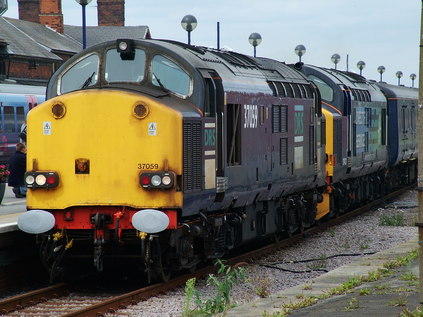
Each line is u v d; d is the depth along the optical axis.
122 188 24.98
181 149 24.95
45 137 25.52
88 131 25.19
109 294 26.09
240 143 29.72
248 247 36.78
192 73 26.56
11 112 66.12
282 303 21.69
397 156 60.84
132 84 26.77
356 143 49.03
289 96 35.94
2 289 27.50
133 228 25.19
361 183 53.06
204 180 26.47
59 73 27.42
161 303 24.09
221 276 28.86
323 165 41.94
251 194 31.14
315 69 46.19
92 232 25.70
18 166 42.41
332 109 45.75
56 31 111.00
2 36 95.06
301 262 32.84
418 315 18.25
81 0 39.81
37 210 25.12
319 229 42.84
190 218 26.95
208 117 26.89
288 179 35.50
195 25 40.91
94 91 25.28
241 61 32.28
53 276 25.84
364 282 24.34
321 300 21.84
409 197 63.12
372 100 54.00
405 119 64.31
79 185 25.20
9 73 92.69
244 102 30.05
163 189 24.75
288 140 35.44
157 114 24.86
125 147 25.00
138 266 26.86
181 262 26.25
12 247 28.00
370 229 42.91
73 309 23.59
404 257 28.83
